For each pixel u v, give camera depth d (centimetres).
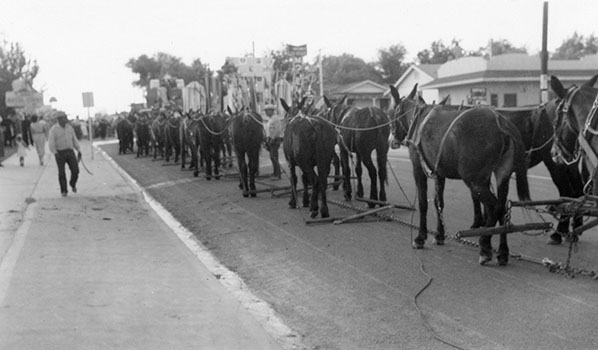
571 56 6844
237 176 2261
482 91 3250
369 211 1306
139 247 1076
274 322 708
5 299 766
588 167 812
